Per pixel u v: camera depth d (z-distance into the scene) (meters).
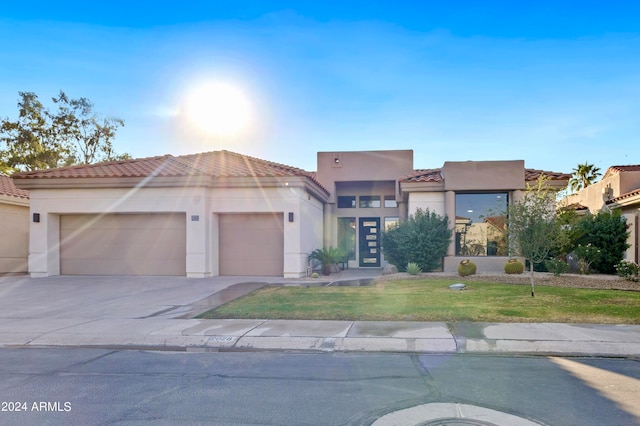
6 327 8.95
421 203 18.94
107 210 17.50
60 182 17.44
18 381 5.86
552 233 11.47
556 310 9.81
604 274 16.92
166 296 12.77
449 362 6.61
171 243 17.75
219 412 4.75
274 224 17.84
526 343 7.35
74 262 18.09
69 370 6.35
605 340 7.41
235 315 9.73
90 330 8.62
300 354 7.16
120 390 5.46
